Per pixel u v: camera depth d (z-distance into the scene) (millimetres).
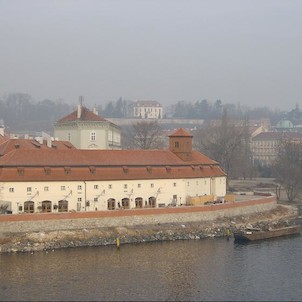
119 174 156875
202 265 117000
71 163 152625
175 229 145875
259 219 170125
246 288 101375
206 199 169375
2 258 119438
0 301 93062
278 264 118375
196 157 180125
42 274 108312
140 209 145375
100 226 140000
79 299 94438
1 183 142000
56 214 135375
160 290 99688
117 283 103312
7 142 170375
